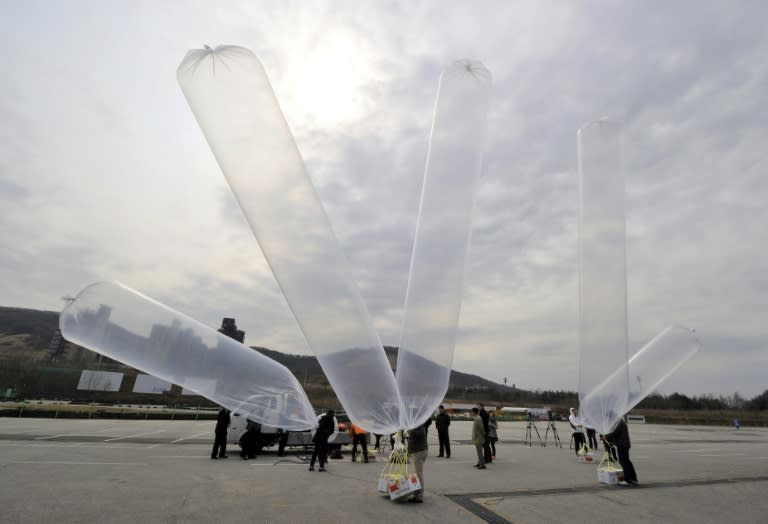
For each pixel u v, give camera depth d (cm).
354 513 523
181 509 523
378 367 503
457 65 560
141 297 683
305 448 1232
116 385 4869
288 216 446
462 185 518
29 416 2466
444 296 500
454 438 1831
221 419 1002
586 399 751
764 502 638
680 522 521
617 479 748
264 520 487
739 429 3956
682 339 867
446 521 498
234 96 429
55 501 536
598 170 765
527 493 664
